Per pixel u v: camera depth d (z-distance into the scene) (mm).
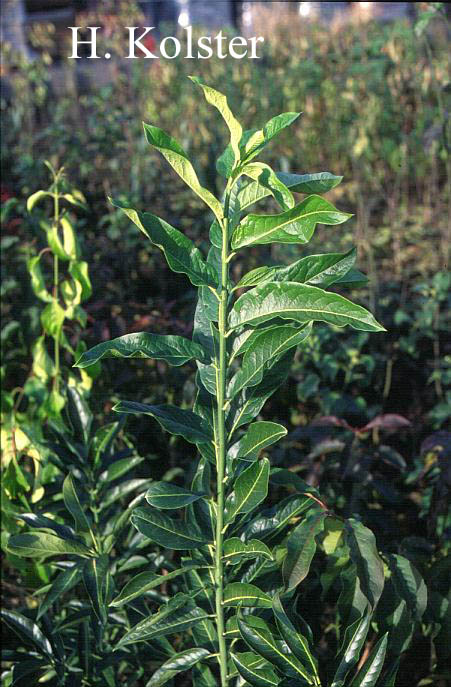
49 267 3213
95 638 1645
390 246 4758
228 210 1299
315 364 2963
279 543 1585
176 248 1306
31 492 2074
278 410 3012
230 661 1574
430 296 3627
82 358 1266
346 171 6082
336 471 2260
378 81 5922
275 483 1536
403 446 2904
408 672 1998
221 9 11375
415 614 1492
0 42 6996
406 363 3270
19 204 3881
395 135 5734
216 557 1449
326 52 6570
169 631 1462
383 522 2100
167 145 1207
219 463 1395
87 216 4695
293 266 1326
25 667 1657
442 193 5203
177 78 6445
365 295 3881
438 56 5332
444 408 2807
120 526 1779
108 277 3682
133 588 1430
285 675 1424
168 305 3205
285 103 6457
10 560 2023
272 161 5305
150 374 2965
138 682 2084
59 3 10203
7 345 2859
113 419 2691
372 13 7852
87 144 5918
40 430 2172
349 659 1373
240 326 1316
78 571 1666
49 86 7453
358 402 2672
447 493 1951
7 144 5812
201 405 1436
